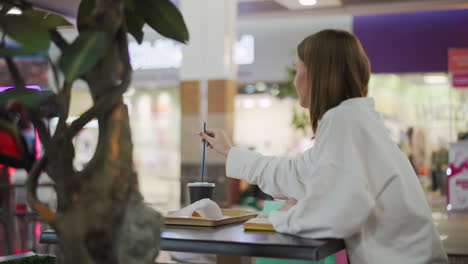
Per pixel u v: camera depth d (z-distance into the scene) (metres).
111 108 0.82
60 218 0.78
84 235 0.76
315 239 1.30
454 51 9.92
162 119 12.48
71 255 0.77
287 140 11.49
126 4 1.00
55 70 0.81
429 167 11.08
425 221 1.46
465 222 6.27
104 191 0.77
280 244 1.19
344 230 1.31
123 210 0.79
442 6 9.51
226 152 1.70
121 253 0.78
